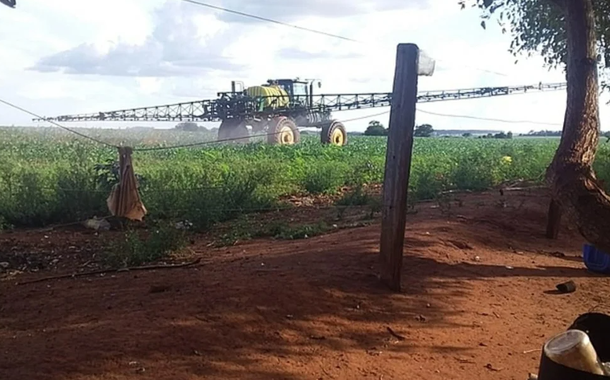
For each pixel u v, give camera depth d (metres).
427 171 17.48
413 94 5.98
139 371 4.23
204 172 15.00
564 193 4.19
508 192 14.84
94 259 8.82
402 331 5.43
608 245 4.00
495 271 7.59
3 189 12.59
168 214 11.38
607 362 3.59
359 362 4.77
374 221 11.30
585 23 4.54
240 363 4.49
